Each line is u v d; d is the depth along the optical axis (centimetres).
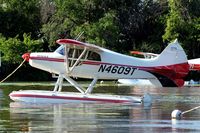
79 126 3709
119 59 5856
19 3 13762
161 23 14038
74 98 5616
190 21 13650
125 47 14100
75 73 5853
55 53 5856
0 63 11788
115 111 4738
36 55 5856
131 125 3791
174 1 13625
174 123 3916
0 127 3625
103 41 13088
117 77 5878
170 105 5397
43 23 13900
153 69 5919
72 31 13388
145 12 14150
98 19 13662
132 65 5872
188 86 10338
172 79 6006
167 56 5978
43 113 4509
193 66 9500
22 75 12600
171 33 13625
